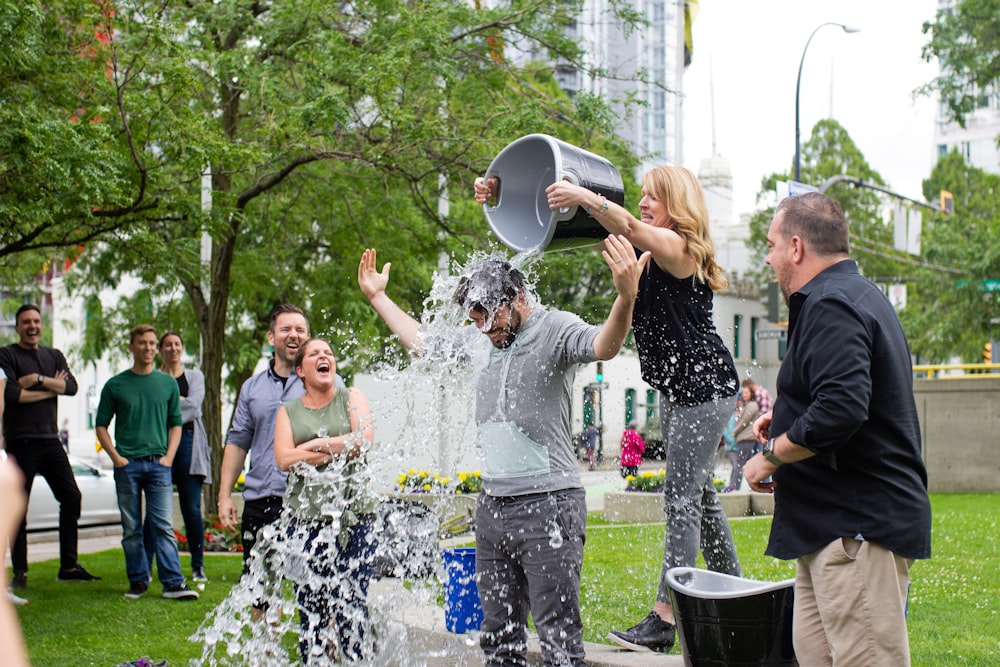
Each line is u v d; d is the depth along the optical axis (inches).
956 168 1859.0
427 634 194.2
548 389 146.4
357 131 397.1
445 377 165.8
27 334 305.1
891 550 118.0
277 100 383.6
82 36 334.3
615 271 134.3
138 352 283.0
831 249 127.6
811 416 117.4
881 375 119.7
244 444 218.8
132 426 280.5
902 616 118.3
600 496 458.0
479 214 501.0
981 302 812.0
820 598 121.6
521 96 442.9
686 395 166.7
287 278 543.5
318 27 405.4
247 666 195.3
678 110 954.7
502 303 146.7
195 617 251.0
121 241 365.1
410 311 504.7
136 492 282.2
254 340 632.4
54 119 300.5
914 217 955.3
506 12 430.0
